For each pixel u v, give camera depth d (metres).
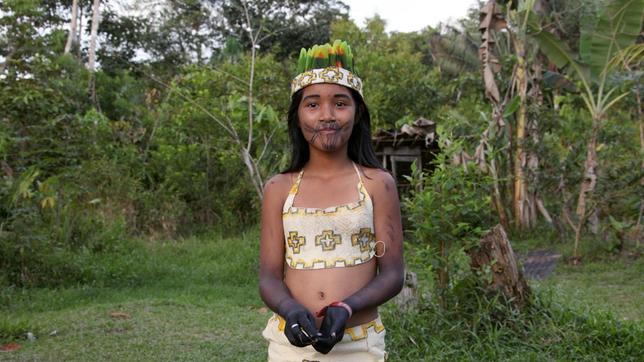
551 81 12.65
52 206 9.04
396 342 5.05
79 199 11.76
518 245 11.39
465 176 5.52
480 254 5.37
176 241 12.71
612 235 10.01
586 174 10.39
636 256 9.82
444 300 5.42
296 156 2.31
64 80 11.91
